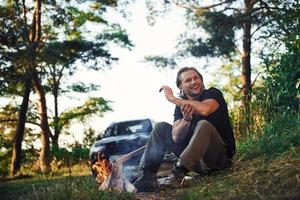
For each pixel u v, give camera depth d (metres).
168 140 4.89
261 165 4.48
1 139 36.16
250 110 7.59
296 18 12.02
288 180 3.56
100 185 4.76
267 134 5.78
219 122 4.84
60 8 26.89
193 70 4.93
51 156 25.62
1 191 10.81
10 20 24.30
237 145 6.54
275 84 7.54
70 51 24.16
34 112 35.00
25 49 22.27
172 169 4.90
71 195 4.28
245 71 23.31
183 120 4.84
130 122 14.60
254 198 3.52
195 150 4.59
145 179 4.79
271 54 8.05
